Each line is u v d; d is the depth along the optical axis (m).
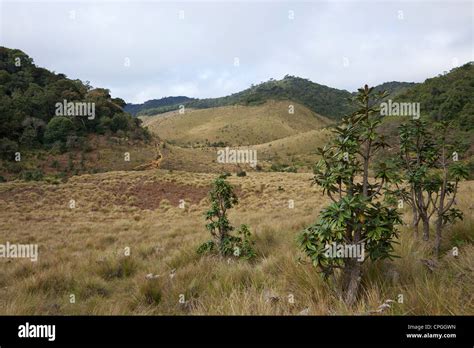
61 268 6.70
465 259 4.27
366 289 3.99
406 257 4.57
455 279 3.78
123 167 48.66
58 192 28.66
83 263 7.29
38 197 27.52
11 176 39.09
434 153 5.91
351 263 3.75
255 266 5.93
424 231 5.82
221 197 7.53
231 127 168.00
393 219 3.70
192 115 194.62
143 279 5.73
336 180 3.79
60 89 60.78
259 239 8.09
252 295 4.11
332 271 3.77
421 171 5.72
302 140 117.94
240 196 26.75
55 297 5.54
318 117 198.62
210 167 60.53
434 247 5.34
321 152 3.99
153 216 21.16
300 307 3.81
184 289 5.07
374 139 3.64
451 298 3.18
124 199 27.33
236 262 6.26
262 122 173.38
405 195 6.17
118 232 14.22
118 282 6.39
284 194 25.66
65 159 46.75
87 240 11.34
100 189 29.56
